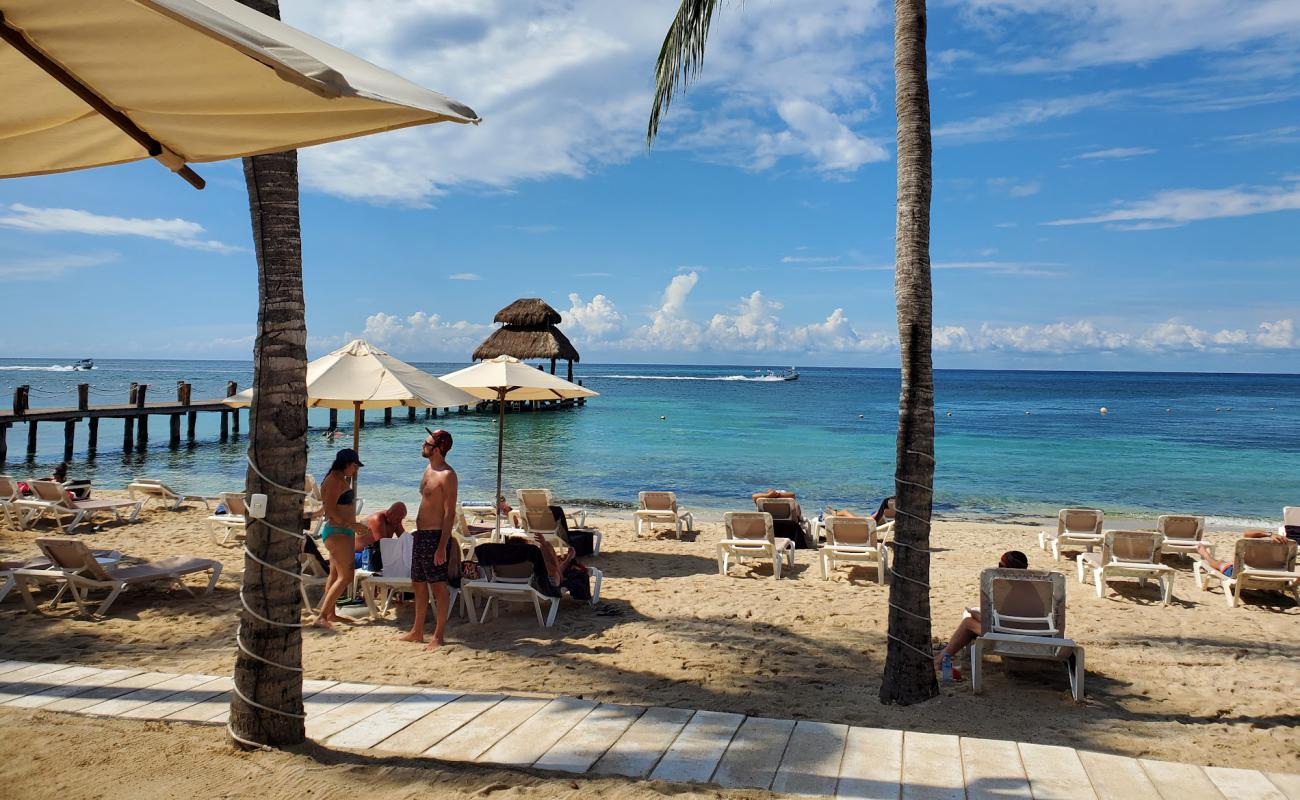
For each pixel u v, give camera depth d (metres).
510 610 7.79
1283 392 102.25
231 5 2.00
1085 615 8.02
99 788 3.25
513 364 9.73
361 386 7.57
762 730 4.23
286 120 2.26
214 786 3.30
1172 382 160.88
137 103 2.21
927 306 5.30
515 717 4.38
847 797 3.46
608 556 10.83
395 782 3.43
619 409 52.59
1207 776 3.72
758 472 21.83
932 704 5.29
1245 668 6.24
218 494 17.08
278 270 3.64
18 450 26.33
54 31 1.85
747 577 9.59
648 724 4.29
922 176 5.25
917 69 5.23
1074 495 18.92
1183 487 20.30
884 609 7.99
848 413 48.72
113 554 8.40
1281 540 8.38
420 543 6.49
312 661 5.93
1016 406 65.31
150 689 4.71
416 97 1.96
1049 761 3.88
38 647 6.12
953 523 14.64
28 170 2.77
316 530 10.88
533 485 19.27
